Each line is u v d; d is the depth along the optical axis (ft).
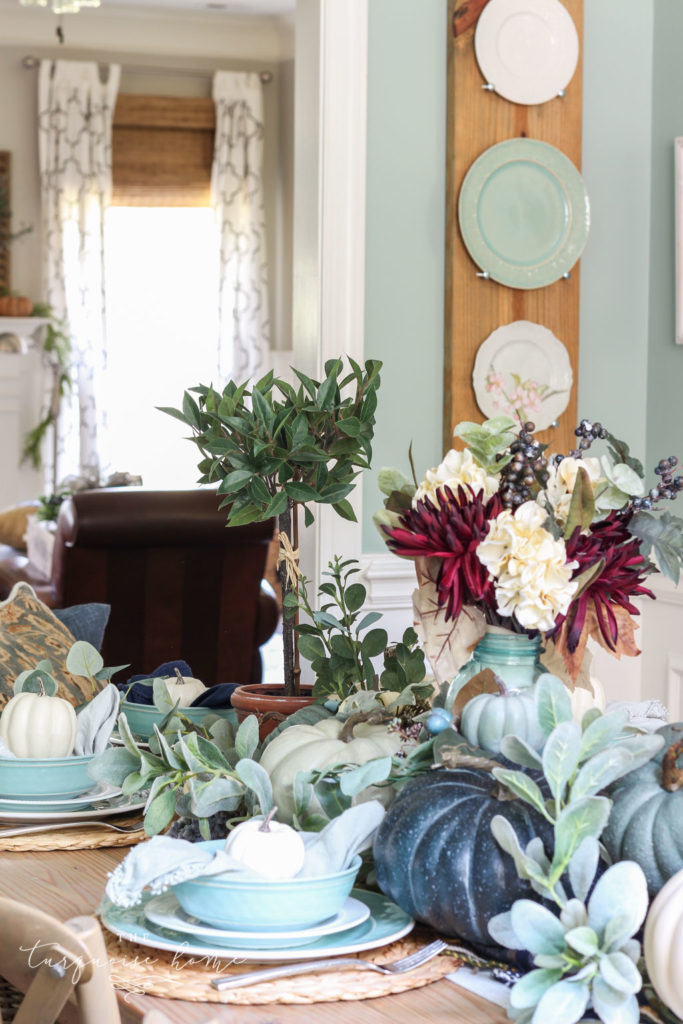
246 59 30.37
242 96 29.84
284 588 5.55
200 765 3.82
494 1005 3.19
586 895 2.98
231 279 30.14
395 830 3.52
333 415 5.59
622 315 10.17
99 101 29.07
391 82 9.30
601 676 10.05
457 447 9.51
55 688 5.38
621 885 2.89
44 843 4.58
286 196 30.76
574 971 2.93
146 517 13.25
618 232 10.12
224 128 29.78
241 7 29.01
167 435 30.73
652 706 4.50
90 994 2.74
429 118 9.44
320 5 9.00
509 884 3.26
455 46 9.36
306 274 9.39
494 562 3.64
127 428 30.55
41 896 4.02
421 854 3.43
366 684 5.17
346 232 9.12
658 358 10.13
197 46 29.96
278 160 30.86
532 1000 2.85
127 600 13.69
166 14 29.35
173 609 13.88
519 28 9.52
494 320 9.60
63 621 7.44
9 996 3.66
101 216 29.27
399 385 9.45
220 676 14.29
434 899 3.39
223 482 5.32
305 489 5.38
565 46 9.66
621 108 10.08
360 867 3.79
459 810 3.45
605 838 3.28
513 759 3.21
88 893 4.06
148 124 29.53
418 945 3.56
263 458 5.36
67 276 29.17
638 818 3.23
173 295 30.48
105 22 29.32
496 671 3.83
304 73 9.36
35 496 29.25
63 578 13.46
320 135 9.08
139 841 4.67
